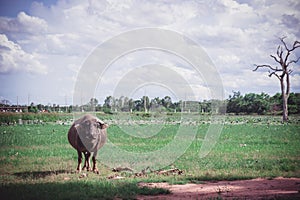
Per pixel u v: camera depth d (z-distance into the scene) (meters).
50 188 10.45
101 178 12.09
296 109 61.44
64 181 11.57
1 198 9.55
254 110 65.31
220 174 12.77
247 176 12.41
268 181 11.79
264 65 47.72
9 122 38.59
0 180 11.73
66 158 16.36
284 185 11.12
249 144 21.81
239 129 32.28
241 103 66.75
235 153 17.98
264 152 18.33
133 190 10.25
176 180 11.85
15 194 9.82
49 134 26.61
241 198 9.34
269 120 48.69
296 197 9.33
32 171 13.43
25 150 18.80
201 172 13.33
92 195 9.70
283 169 13.92
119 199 9.52
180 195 9.88
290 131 30.44
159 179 11.97
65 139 23.70
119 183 11.19
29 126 34.12
